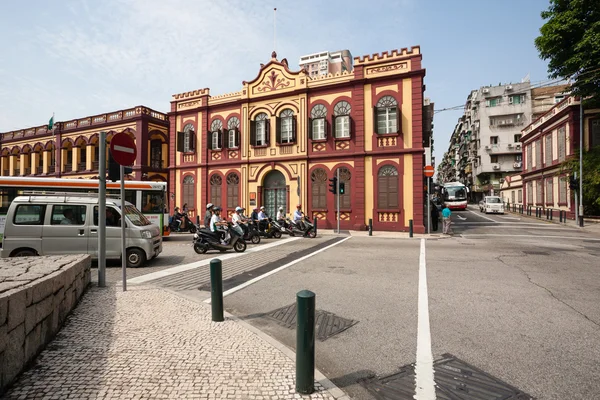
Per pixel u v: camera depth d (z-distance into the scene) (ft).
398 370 10.91
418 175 57.16
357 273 25.39
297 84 66.39
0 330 8.62
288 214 66.28
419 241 46.47
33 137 107.65
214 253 36.60
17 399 8.53
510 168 167.84
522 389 9.70
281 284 22.44
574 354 11.86
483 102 172.96
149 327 13.99
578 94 65.26
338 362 11.51
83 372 10.03
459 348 12.45
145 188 49.96
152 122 91.30
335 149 63.26
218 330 13.83
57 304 13.16
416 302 18.07
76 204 28.02
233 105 72.54
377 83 60.23
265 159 68.28
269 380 9.84
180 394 8.99
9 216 26.99
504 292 19.81
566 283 21.84
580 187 66.80
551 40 63.05
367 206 60.59
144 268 28.17
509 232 57.47
